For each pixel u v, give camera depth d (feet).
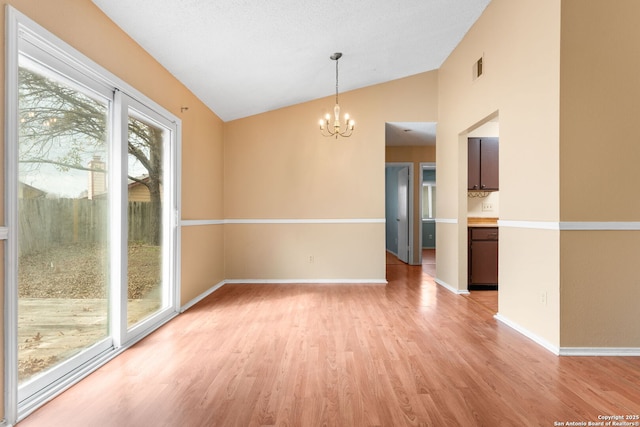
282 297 13.57
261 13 9.07
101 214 7.88
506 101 10.25
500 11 10.55
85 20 7.01
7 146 5.18
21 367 5.76
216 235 15.38
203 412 5.58
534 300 8.86
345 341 8.77
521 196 9.45
